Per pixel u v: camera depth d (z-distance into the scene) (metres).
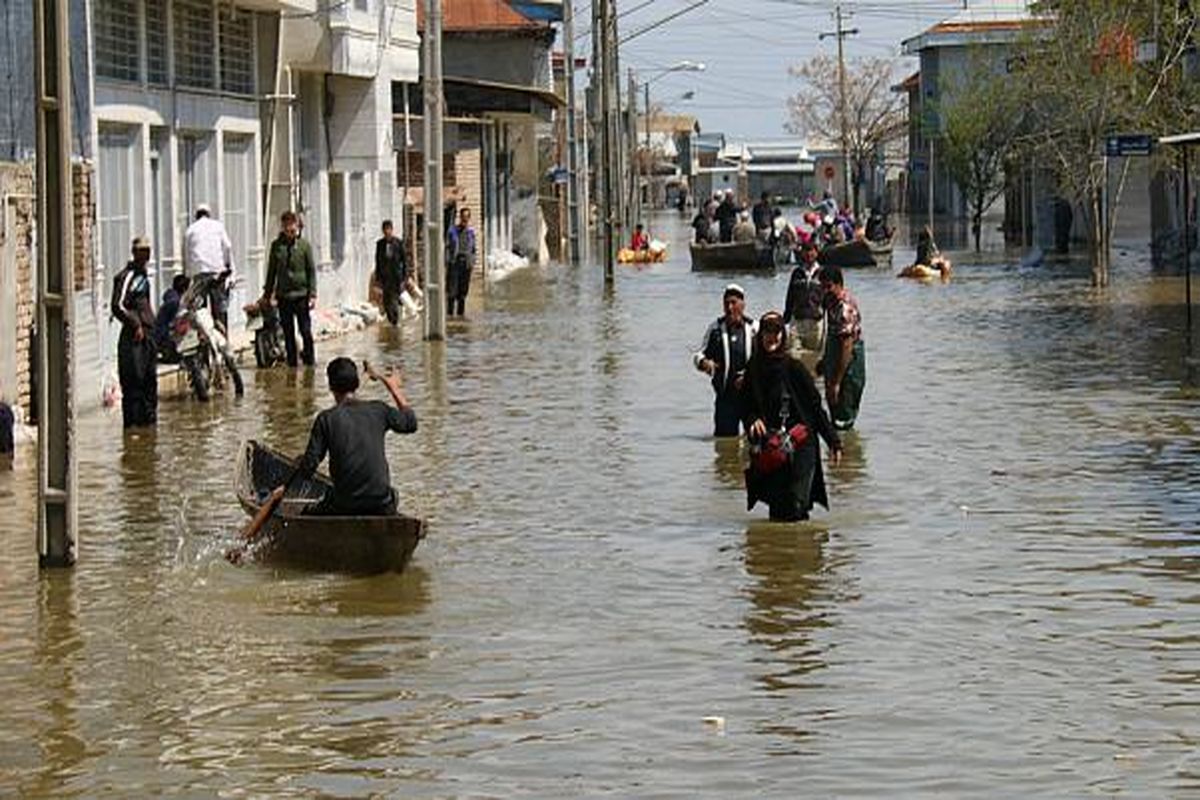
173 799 17.11
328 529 26.02
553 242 140.75
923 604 23.89
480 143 111.44
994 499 31.03
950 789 16.97
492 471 34.56
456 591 25.00
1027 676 20.55
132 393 41.31
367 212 79.88
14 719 19.59
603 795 17.00
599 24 104.88
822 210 140.62
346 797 17.09
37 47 25.55
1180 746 18.08
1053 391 45.38
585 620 23.38
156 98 54.66
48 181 26.09
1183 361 51.38
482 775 17.59
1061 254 110.75
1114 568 25.77
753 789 17.06
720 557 26.89
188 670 21.36
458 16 121.88
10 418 36.41
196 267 51.59
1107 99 81.56
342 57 68.38
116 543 28.41
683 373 50.47
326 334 64.06
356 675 21.05
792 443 29.27
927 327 64.00
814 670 20.92
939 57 174.25
